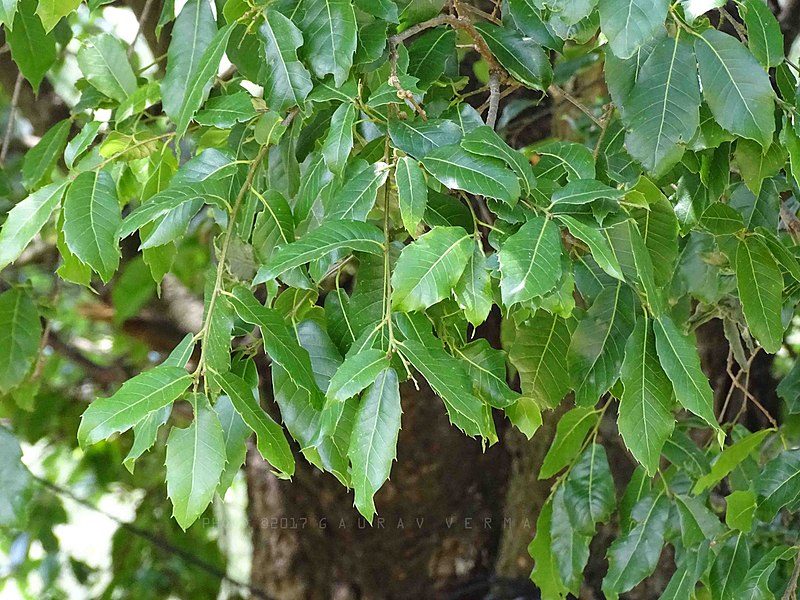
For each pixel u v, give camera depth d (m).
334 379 0.76
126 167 1.10
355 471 0.78
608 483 1.15
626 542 1.14
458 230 0.79
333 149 0.84
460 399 0.78
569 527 1.17
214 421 0.78
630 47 0.82
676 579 1.11
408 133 0.85
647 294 0.86
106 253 0.89
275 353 0.80
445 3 0.97
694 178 0.99
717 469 1.11
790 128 0.91
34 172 1.15
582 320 0.95
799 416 1.17
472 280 0.80
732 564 1.07
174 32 0.99
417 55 0.96
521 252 0.77
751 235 0.98
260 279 0.77
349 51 0.88
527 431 0.98
